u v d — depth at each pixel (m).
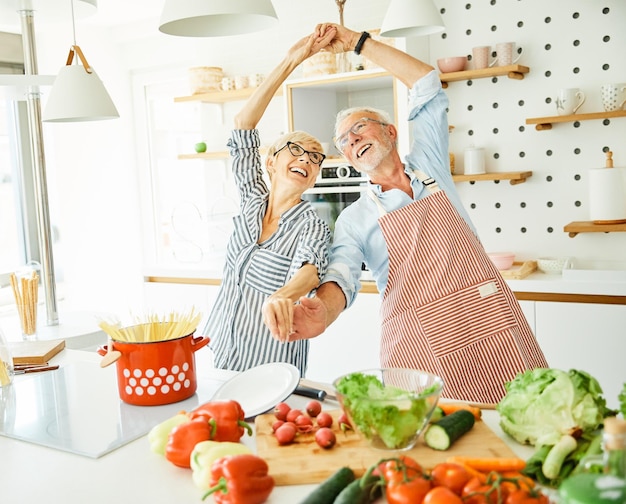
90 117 2.79
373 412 1.13
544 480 1.05
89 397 1.67
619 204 3.15
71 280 5.09
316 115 4.12
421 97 2.22
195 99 4.60
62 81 2.50
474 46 3.57
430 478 0.97
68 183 5.04
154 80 5.35
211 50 4.81
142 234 5.60
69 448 1.33
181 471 1.21
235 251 2.17
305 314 1.69
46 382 1.82
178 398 1.60
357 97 4.22
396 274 2.09
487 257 2.14
